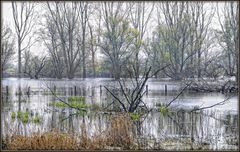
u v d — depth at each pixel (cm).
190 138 1517
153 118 2089
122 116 1642
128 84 3050
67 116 2177
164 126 1823
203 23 6069
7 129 1389
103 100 2973
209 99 3192
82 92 3862
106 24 6034
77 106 2547
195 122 1959
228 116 2183
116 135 1339
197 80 4372
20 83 4722
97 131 1474
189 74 5591
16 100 3114
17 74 5959
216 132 1661
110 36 5903
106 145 1323
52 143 1266
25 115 2114
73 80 5394
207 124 1898
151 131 1675
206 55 5609
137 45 5741
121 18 5959
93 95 3478
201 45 5700
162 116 2175
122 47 5841
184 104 2800
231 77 4284
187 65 5691
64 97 3347
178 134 1609
